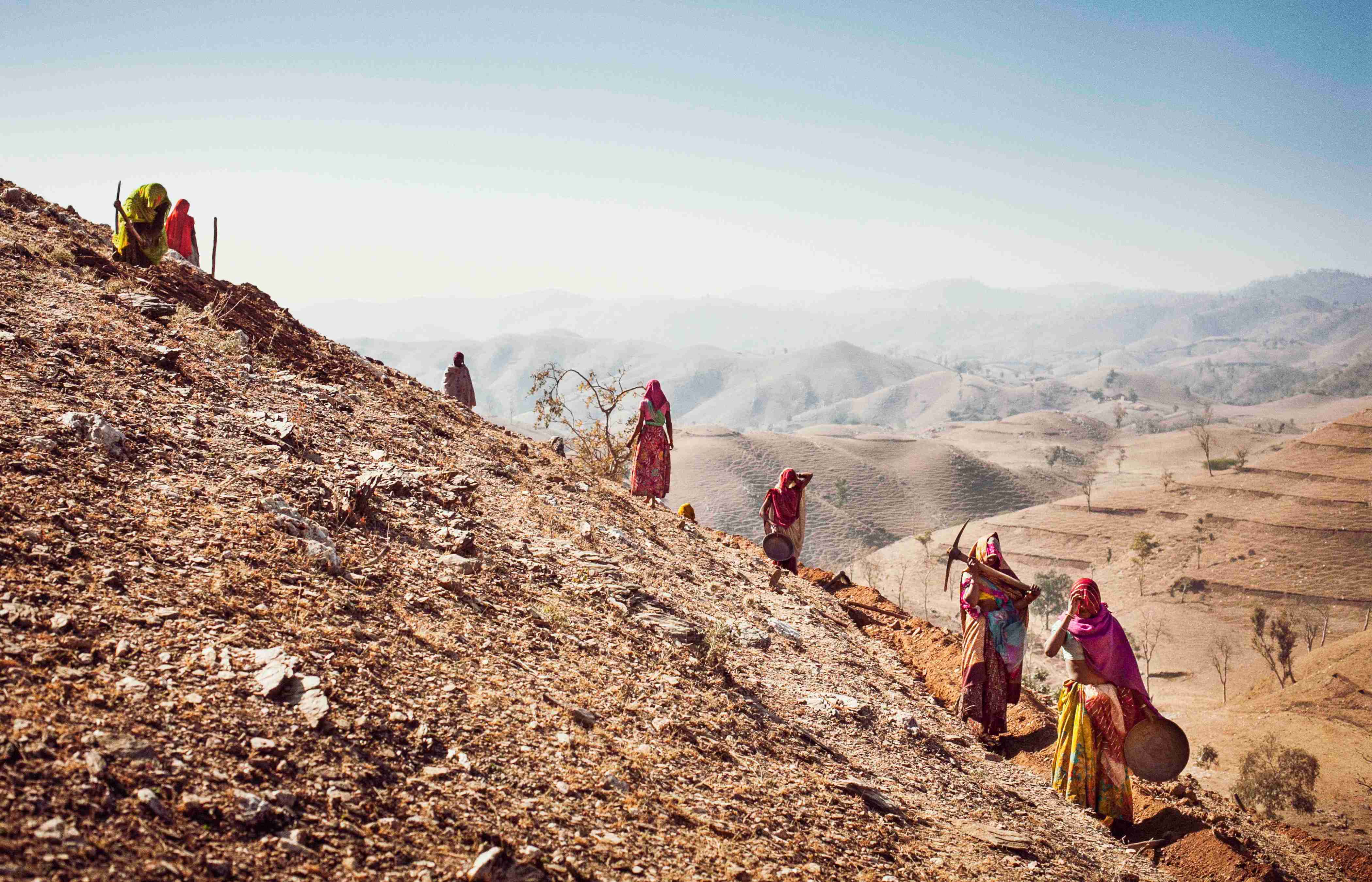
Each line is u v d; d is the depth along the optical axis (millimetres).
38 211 9719
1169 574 151875
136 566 3920
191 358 7000
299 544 4789
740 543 13859
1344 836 66875
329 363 9688
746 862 3744
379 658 4082
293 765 3064
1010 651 8000
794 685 7133
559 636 5469
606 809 3723
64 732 2725
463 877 2877
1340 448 181875
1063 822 6582
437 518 6391
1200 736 95125
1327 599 134375
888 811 5184
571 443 16969
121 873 2320
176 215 11828
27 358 5504
